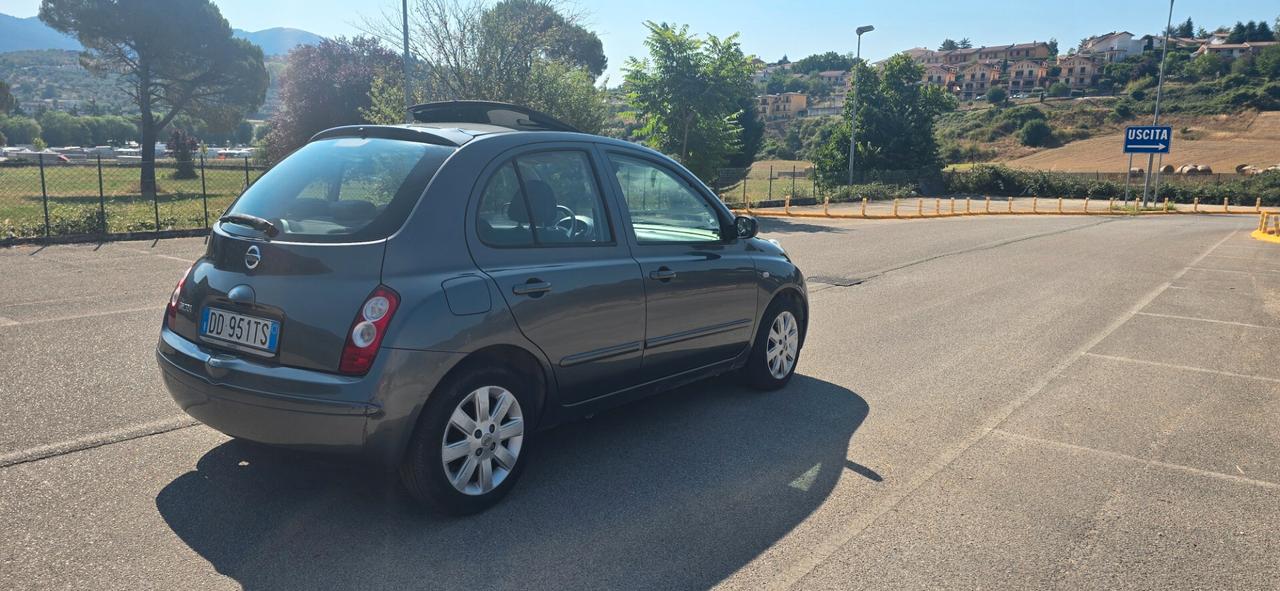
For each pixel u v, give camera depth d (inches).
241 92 1780.3
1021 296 393.4
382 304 122.3
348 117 1758.1
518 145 147.5
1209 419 202.4
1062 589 118.3
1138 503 150.0
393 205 130.7
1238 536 137.0
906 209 1321.4
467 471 134.9
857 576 120.6
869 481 157.8
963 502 148.6
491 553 124.4
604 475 157.0
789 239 677.3
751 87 940.6
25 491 139.8
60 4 1525.6
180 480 146.7
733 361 197.3
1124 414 205.5
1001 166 2079.2
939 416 200.7
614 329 155.8
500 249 138.7
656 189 174.4
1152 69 5792.3
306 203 136.6
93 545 122.0
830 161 2015.3
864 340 286.8
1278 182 1984.5
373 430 121.6
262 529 129.3
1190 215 1469.0
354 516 135.1
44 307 299.9
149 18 1569.9
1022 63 6668.3
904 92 2039.9
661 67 905.5
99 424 173.9
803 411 200.8
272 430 125.5
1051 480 160.4
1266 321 336.5
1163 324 327.3
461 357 128.2
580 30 802.8
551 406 149.0
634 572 120.2
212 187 1318.9
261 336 127.1
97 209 551.8
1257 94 4249.5
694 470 160.7
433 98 745.6
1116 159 3481.8
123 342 246.8
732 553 126.9
